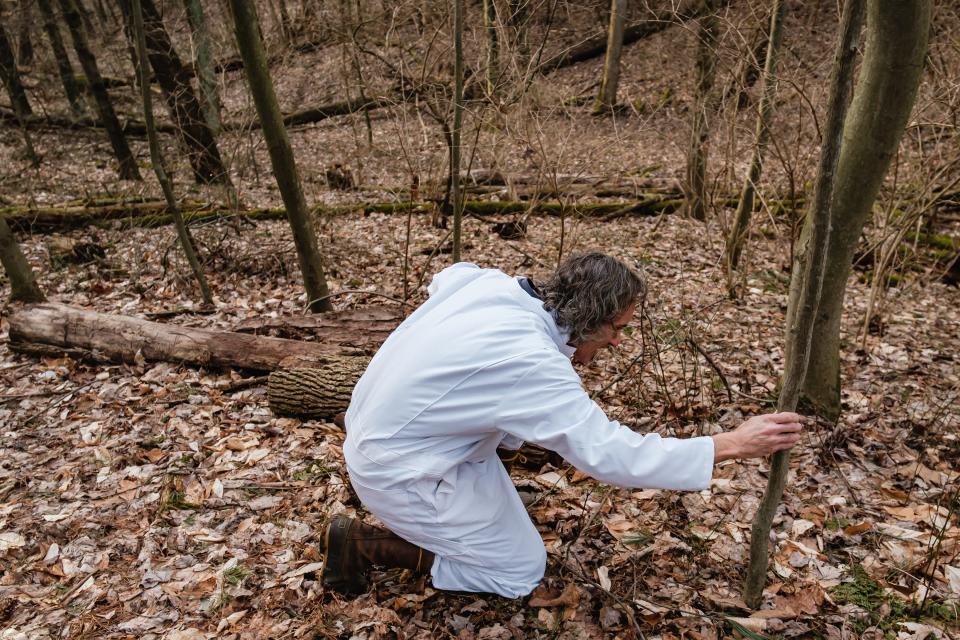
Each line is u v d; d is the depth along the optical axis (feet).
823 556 7.94
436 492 6.66
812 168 17.21
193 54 23.40
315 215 21.75
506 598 7.50
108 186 30.55
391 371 6.55
